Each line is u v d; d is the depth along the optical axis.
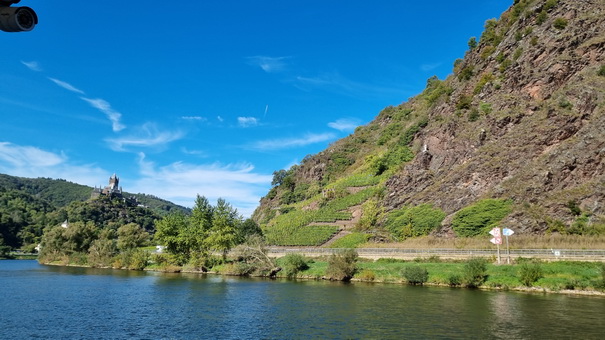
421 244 68.56
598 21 81.88
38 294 46.69
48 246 109.00
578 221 56.91
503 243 58.72
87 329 29.97
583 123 68.75
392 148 124.00
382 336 26.98
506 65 91.88
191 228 82.62
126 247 103.56
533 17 93.81
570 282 44.44
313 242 87.31
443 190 78.88
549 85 79.19
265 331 28.88
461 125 90.25
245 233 97.88
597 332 27.30
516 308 35.50
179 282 58.62
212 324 31.20
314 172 155.12
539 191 63.75
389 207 87.25
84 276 68.94
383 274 56.59
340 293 45.34
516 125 78.44
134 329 29.88
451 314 33.25
